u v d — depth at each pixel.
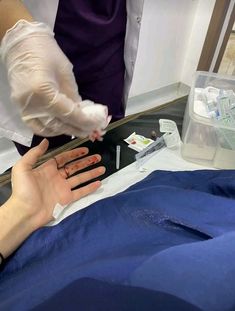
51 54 0.55
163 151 0.77
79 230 0.48
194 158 0.74
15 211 0.52
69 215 0.55
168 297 0.27
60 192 0.60
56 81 0.56
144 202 0.48
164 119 0.86
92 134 0.63
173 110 0.90
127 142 0.78
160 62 1.75
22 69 0.53
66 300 0.31
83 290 0.31
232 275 0.28
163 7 1.49
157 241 0.38
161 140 0.79
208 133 0.70
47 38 0.56
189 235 0.39
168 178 0.63
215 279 0.27
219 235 0.34
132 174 0.70
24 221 0.52
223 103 0.72
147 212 0.45
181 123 0.86
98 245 0.42
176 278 0.28
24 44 0.53
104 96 0.91
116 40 0.81
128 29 0.80
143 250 0.35
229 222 0.39
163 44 1.66
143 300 0.27
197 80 0.85
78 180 0.64
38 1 0.71
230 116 0.69
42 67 0.52
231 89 0.82
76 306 0.29
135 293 0.28
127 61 0.86
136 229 0.43
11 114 0.82
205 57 1.53
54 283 0.35
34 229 0.53
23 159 0.58
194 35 1.76
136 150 0.76
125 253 0.36
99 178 0.68
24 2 0.71
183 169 0.72
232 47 1.42
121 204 0.50
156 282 0.28
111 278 0.31
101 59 0.82
